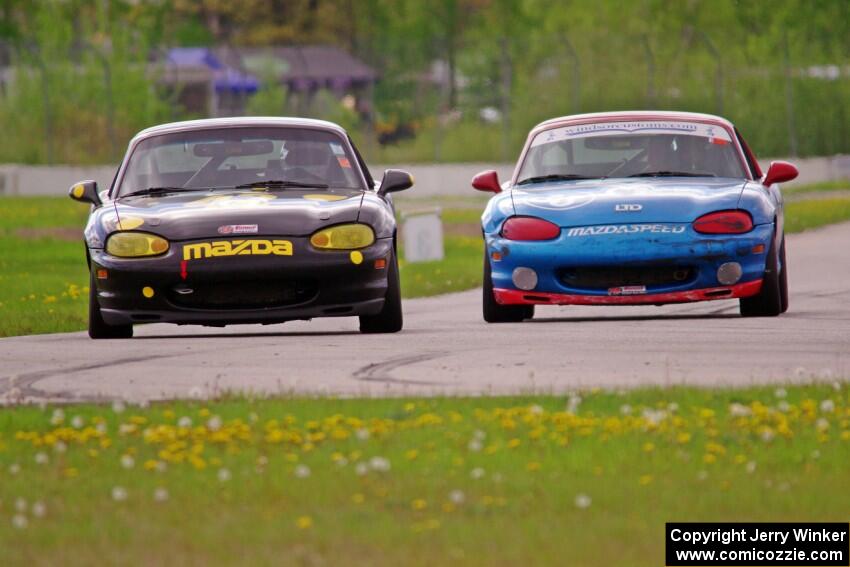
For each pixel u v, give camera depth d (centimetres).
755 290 4203
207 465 2233
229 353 3650
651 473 2158
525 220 4281
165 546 1762
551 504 1966
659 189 4341
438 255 8206
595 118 4781
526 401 2745
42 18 18800
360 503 1977
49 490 2075
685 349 3538
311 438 2402
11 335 4619
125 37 18488
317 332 4350
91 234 4119
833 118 16138
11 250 8862
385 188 4359
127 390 3044
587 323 4284
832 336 3762
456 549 1736
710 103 16062
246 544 1769
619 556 1716
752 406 2658
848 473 2156
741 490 2042
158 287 3981
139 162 4453
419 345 3741
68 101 17712
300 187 4350
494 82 16725
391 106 18950
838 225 9638
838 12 18612
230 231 3994
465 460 2239
